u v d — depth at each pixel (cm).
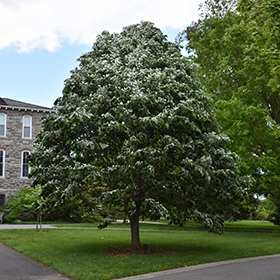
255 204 2878
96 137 1144
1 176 2975
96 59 1342
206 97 1294
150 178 1102
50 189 1215
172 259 1060
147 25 1490
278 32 1125
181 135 1173
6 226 2312
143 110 1102
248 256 1175
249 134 2086
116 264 960
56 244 1387
